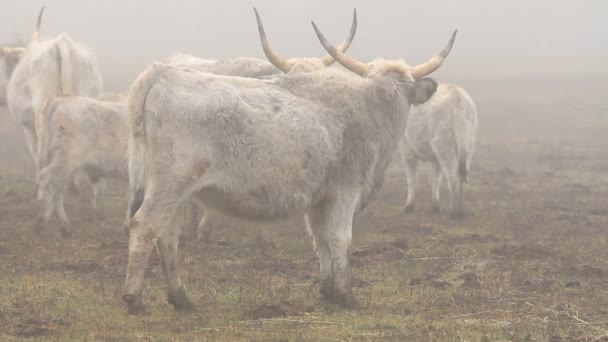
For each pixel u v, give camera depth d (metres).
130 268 15.27
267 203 15.95
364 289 18.41
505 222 27.83
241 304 16.95
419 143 29.66
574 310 16.73
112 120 24.09
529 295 17.98
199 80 15.52
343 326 15.42
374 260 21.44
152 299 17.06
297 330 15.09
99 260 20.69
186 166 15.14
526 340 14.65
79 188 31.72
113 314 15.73
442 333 14.92
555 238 24.86
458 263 21.25
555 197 33.69
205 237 23.64
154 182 15.16
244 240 24.00
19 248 22.05
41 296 16.98
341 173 16.64
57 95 24.11
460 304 17.19
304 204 16.28
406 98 17.88
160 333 14.62
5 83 34.38
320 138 16.19
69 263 20.19
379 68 17.88
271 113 15.84
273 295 17.69
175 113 15.07
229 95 15.51
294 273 19.98
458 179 28.81
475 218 28.70
